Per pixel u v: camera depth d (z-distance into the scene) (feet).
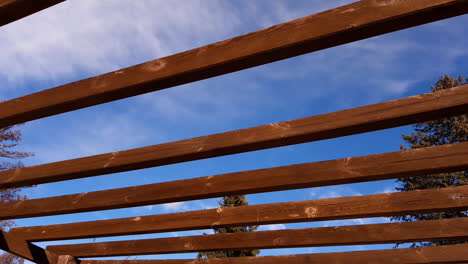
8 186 8.61
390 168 6.52
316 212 8.11
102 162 7.65
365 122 5.77
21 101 6.41
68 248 11.60
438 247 8.53
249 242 9.63
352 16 4.59
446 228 7.95
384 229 8.48
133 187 8.66
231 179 7.73
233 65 5.18
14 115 6.38
